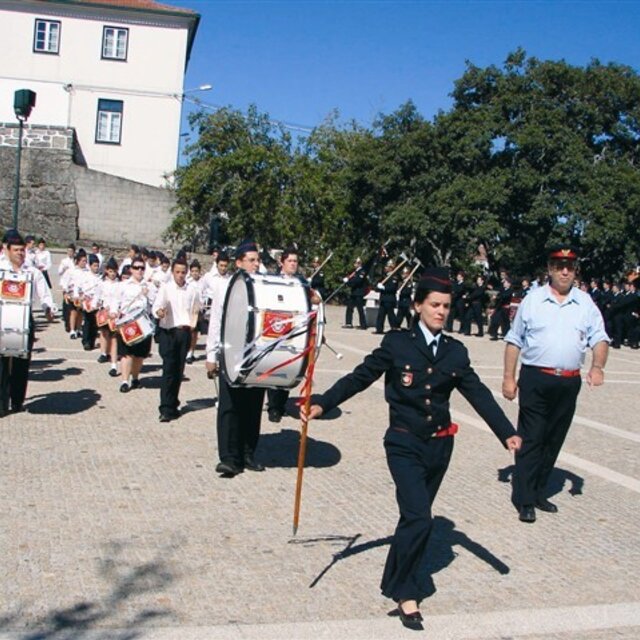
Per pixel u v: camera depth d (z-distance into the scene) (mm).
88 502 7207
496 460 9562
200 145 34031
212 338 9180
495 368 17766
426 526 5172
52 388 12109
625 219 29250
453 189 29250
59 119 39156
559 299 7633
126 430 9836
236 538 6582
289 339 7645
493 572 6273
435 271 5566
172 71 39781
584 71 31969
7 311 9617
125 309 12297
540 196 29062
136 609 5266
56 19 38875
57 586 5527
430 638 5133
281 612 5348
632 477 9242
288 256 10180
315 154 35375
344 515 7273
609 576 6324
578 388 7621
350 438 10234
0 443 8898
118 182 37094
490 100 31266
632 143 33156
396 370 5496
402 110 31656
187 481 7984
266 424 10758
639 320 26078
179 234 34938
